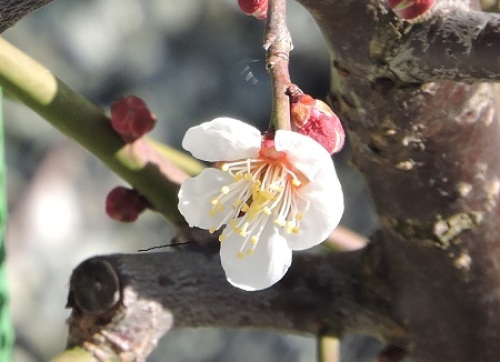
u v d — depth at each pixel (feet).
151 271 1.11
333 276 1.14
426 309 1.12
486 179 1.07
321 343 1.14
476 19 0.97
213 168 1.01
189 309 1.11
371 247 1.14
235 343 3.15
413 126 1.04
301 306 1.14
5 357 1.20
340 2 1.00
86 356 1.09
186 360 3.13
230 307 1.12
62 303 3.08
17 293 3.03
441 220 1.08
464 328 1.11
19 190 3.13
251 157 1.00
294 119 0.99
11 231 3.06
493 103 1.05
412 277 1.11
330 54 1.03
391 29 0.99
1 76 1.11
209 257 1.12
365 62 1.01
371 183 1.08
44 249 3.09
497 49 0.96
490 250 1.09
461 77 0.99
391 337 1.15
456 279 1.10
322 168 0.99
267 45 0.96
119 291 1.09
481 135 1.05
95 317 1.09
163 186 1.14
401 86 1.02
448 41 0.98
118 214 1.16
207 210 1.01
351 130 1.06
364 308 1.14
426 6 0.96
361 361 3.02
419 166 1.06
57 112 1.12
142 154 1.14
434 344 1.13
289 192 1.00
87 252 3.15
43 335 3.04
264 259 1.00
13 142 3.17
